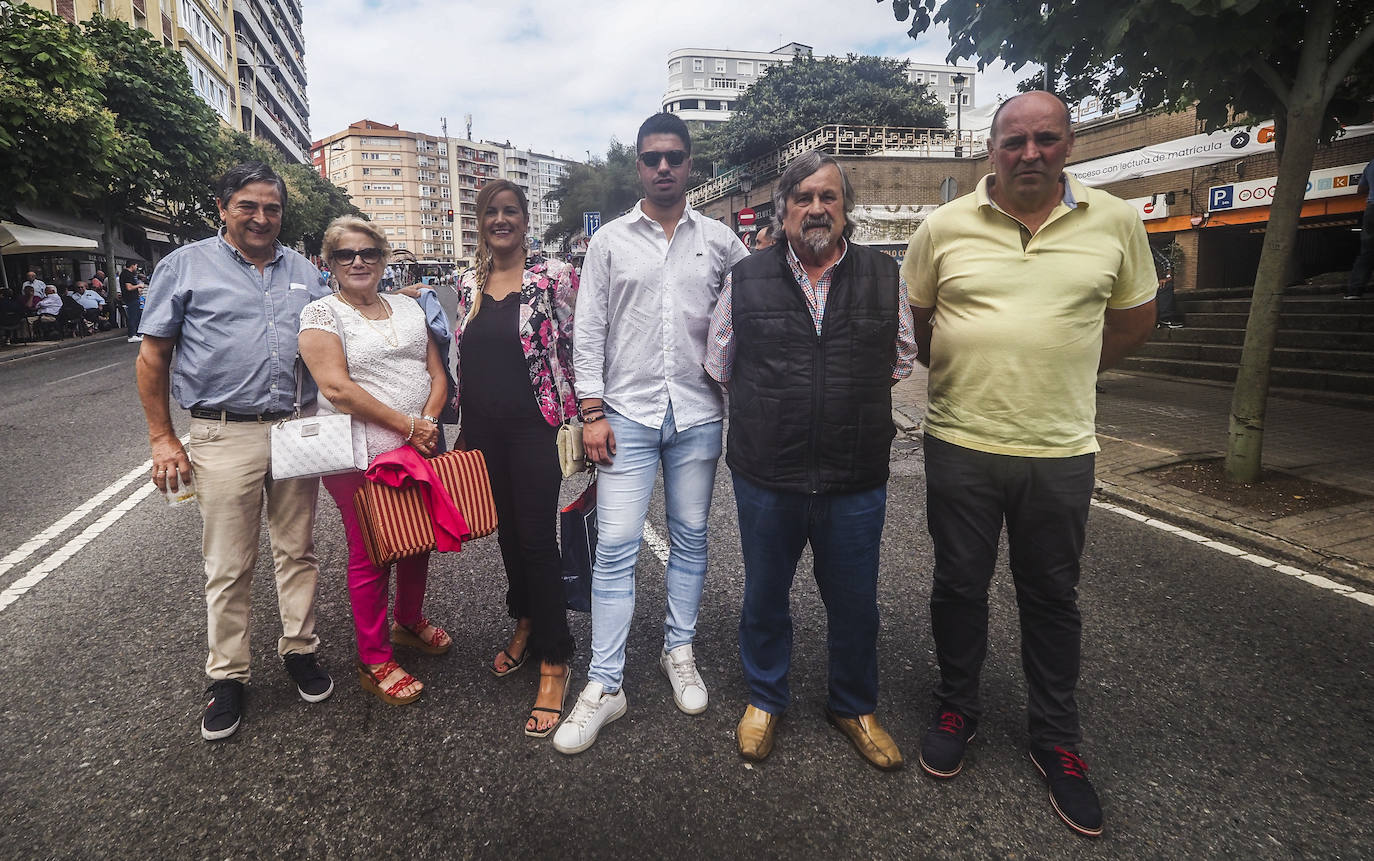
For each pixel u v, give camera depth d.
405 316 2.91
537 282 2.75
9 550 4.40
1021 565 2.36
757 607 2.50
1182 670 2.98
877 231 25.25
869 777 2.38
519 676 3.01
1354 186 12.64
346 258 2.72
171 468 2.64
